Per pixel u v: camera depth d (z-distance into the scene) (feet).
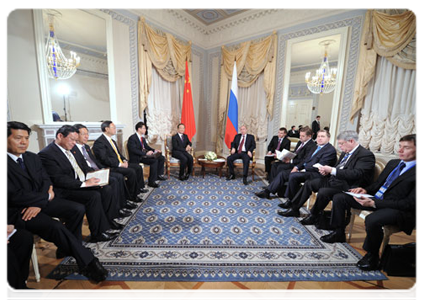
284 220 7.40
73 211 5.15
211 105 18.26
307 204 8.77
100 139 8.68
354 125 11.84
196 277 4.64
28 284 4.33
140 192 9.71
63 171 5.92
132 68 12.68
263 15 14.40
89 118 11.81
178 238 6.14
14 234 3.91
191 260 5.18
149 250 5.55
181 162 11.75
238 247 5.77
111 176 7.59
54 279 4.48
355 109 11.42
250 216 7.64
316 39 12.82
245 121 16.33
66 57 10.53
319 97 16.51
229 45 16.39
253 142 12.32
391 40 9.97
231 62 15.93
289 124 17.42
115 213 6.75
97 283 4.40
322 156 8.00
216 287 4.38
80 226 5.30
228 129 15.30
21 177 4.58
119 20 11.73
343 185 6.53
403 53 9.80
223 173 13.56
